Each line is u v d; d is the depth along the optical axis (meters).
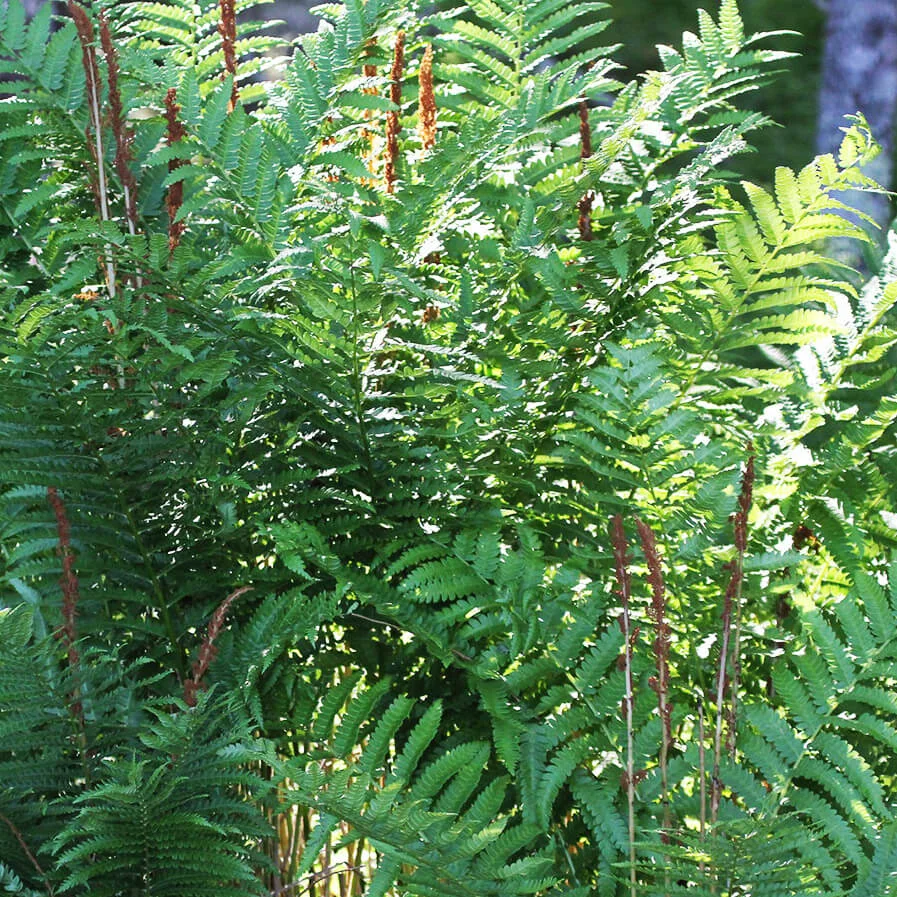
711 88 4.38
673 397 3.98
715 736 3.87
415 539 4.09
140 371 3.96
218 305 4.03
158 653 4.06
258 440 4.13
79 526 4.05
